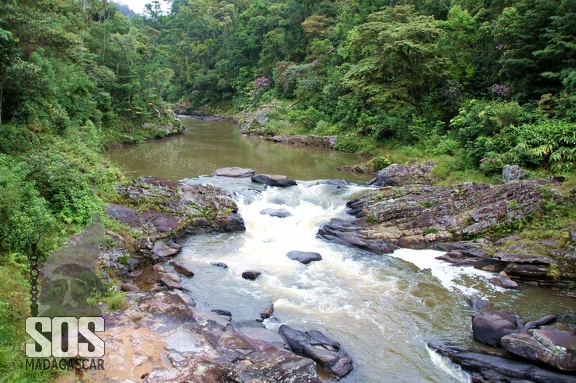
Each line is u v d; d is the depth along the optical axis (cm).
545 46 2277
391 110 3206
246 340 908
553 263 1273
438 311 1130
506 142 2030
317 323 1061
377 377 874
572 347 852
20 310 823
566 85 2058
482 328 986
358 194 2072
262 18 6569
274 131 4303
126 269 1304
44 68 2069
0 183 1086
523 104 2355
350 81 3322
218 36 7800
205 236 1633
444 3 3725
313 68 4903
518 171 1827
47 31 1700
